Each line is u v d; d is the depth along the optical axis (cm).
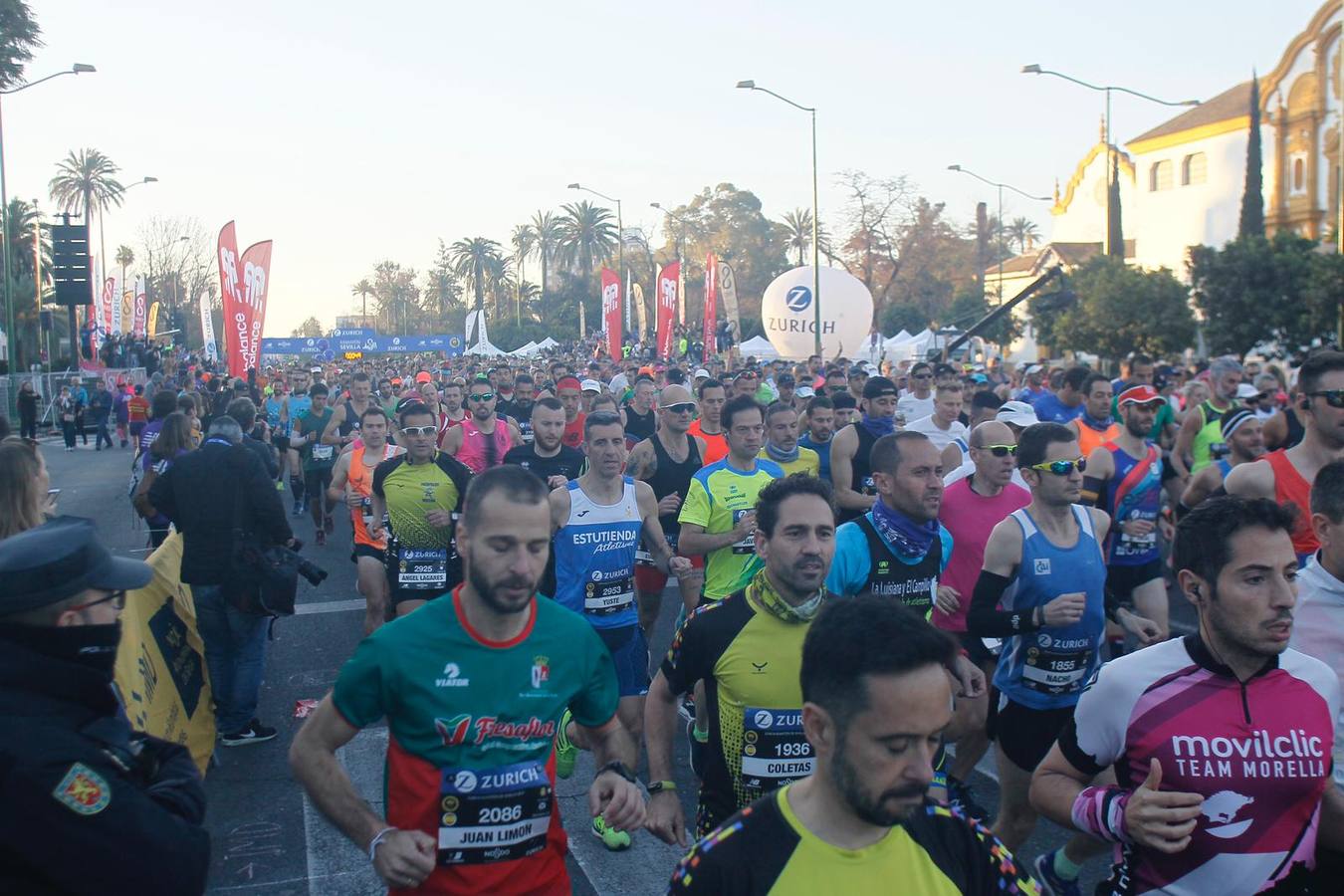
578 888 502
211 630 660
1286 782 290
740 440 655
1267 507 288
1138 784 299
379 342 7562
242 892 495
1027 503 558
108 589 253
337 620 1004
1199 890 292
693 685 372
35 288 5966
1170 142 5516
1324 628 359
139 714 528
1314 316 3306
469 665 304
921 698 204
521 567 292
